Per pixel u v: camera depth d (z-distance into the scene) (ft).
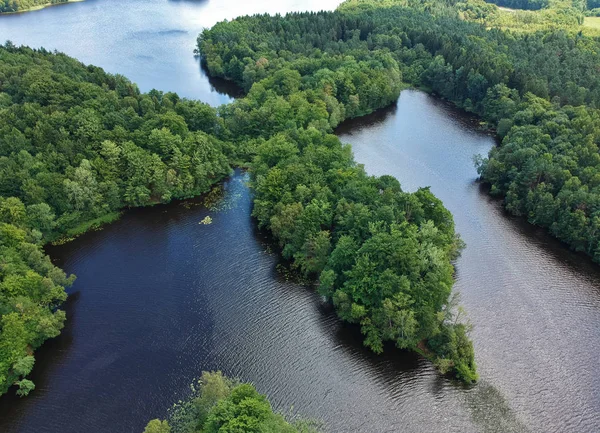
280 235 556.92
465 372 411.75
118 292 507.71
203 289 512.22
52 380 416.67
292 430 334.03
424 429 379.35
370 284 446.60
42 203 561.43
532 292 515.09
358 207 511.40
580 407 398.83
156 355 438.81
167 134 652.07
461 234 603.67
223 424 314.96
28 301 441.68
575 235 562.66
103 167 620.90
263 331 464.65
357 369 428.15
